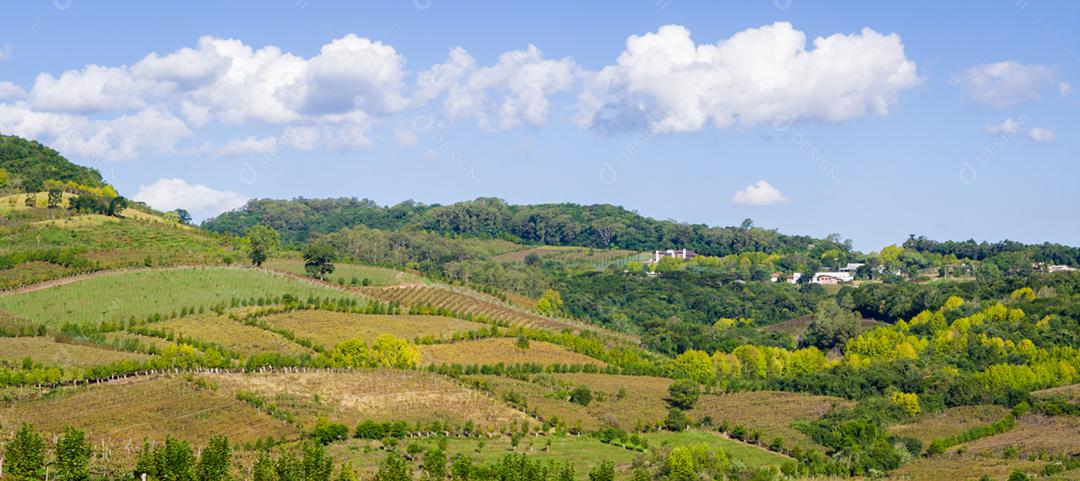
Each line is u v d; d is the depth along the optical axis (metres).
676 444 141.00
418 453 123.00
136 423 121.00
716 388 182.00
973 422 153.50
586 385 169.75
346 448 123.25
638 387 173.88
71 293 189.50
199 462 100.44
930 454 137.88
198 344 166.00
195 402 130.38
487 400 150.88
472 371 168.88
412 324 197.25
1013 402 162.75
